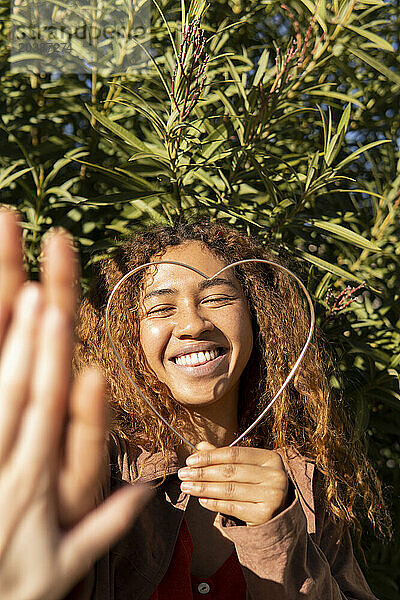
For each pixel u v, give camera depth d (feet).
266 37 7.00
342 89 6.99
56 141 6.04
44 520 1.50
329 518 4.32
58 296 1.54
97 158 6.19
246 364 4.40
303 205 5.84
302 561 3.40
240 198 6.28
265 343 4.54
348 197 6.88
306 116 6.74
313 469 4.36
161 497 3.79
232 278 4.09
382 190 6.56
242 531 3.23
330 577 3.66
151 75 6.07
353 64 7.00
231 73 5.96
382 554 6.82
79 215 5.95
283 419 4.50
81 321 4.74
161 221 5.69
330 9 6.01
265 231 5.85
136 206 5.84
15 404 1.48
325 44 5.84
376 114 7.05
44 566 1.48
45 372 1.48
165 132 5.23
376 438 6.91
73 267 1.55
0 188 5.57
